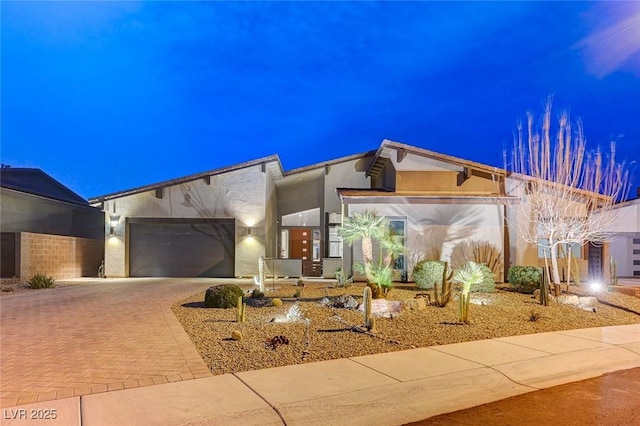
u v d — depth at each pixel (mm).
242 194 22000
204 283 18953
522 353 7531
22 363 6625
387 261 13555
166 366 6512
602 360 7504
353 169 24516
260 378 6020
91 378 5965
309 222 25031
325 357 7105
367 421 5070
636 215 25469
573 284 16422
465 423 5055
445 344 8078
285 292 14750
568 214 14555
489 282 14328
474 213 17859
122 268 22016
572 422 5086
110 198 22094
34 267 19609
